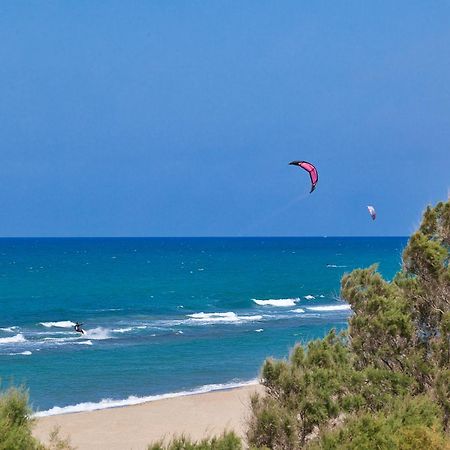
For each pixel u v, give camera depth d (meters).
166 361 149.25
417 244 57.06
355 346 57.91
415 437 45.28
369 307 58.22
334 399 53.59
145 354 158.62
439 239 58.38
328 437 46.75
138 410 104.88
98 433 92.25
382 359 57.00
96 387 123.19
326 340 58.91
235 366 143.50
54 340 180.25
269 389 56.41
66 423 97.25
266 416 50.34
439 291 56.72
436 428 47.66
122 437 90.38
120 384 125.75
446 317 54.56
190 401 110.50
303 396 51.84
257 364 145.75
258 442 50.53
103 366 143.38
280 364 54.38
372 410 52.75
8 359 151.50
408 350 56.53
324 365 55.81
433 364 54.97
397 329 56.53
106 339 182.62
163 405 108.06
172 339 182.75
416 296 57.75
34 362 148.12
